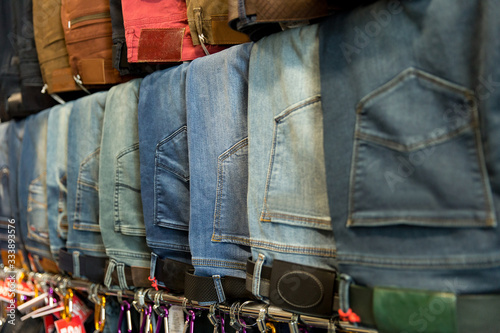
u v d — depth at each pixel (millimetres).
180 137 1196
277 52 941
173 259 1229
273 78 947
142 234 1324
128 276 1339
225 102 1064
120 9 1402
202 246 1085
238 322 1074
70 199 1539
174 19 1276
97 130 1494
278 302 910
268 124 952
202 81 1110
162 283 1273
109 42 1490
